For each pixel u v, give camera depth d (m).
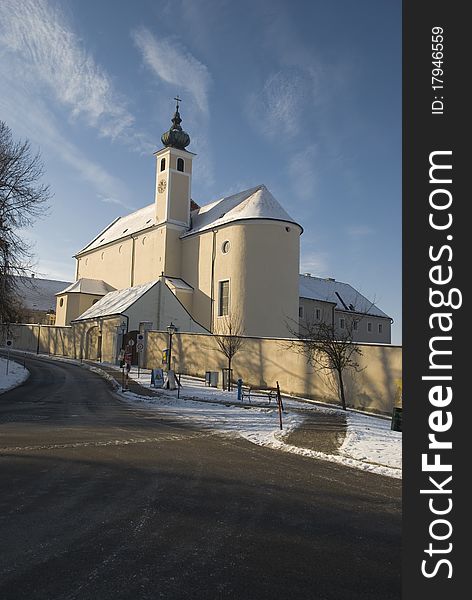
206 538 5.98
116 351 41.53
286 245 46.12
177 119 56.09
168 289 43.97
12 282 27.70
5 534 5.91
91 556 5.34
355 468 10.19
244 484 8.59
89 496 7.52
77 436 12.77
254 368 29.27
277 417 18.20
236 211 48.66
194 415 18.22
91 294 60.28
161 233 54.00
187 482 8.56
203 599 4.49
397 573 5.26
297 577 5.05
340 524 6.71
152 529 6.22
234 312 45.34
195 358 34.66
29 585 4.65
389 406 21.52
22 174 27.11
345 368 23.66
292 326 45.47
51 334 56.19
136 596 4.49
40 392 24.12
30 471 8.94
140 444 12.02
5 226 26.56
